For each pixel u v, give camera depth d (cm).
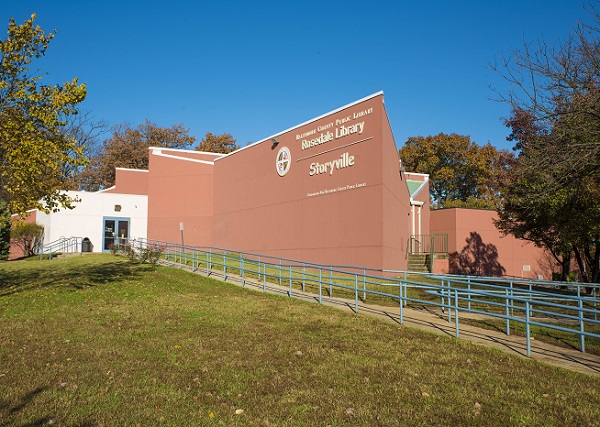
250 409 561
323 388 634
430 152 5291
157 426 507
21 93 1320
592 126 1294
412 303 1363
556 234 2109
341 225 2095
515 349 855
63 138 1421
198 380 660
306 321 1065
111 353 792
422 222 3131
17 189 1316
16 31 1355
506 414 549
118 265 2081
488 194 5100
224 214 3000
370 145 1994
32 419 511
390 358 778
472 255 3166
